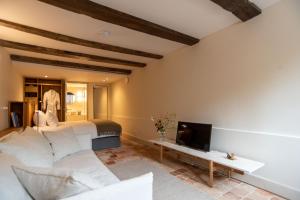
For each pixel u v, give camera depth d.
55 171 1.06
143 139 5.21
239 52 2.75
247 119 2.64
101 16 2.35
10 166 1.14
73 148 2.63
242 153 2.69
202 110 3.36
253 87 2.57
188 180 2.79
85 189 0.98
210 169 2.57
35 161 1.72
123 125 6.42
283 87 2.26
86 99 7.22
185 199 2.26
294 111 2.17
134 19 2.51
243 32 2.69
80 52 4.05
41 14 2.38
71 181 0.96
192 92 3.58
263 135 2.45
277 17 2.31
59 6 2.08
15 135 1.97
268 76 2.40
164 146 3.58
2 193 0.96
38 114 4.36
